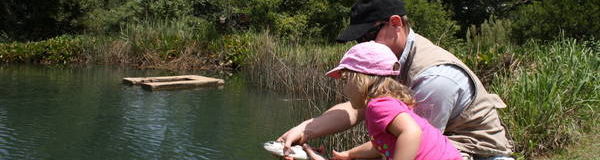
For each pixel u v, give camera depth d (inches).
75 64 663.1
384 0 97.5
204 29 718.5
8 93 409.1
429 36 601.6
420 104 94.5
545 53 319.0
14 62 663.1
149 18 792.9
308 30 709.9
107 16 876.0
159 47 669.9
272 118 335.6
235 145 267.7
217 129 302.2
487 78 314.3
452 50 397.1
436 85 93.4
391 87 93.0
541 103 242.2
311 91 422.0
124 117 328.8
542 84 249.1
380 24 98.0
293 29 697.6
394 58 94.7
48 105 362.9
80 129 295.7
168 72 596.4
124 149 257.4
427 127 92.5
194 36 690.2
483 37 498.3
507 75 306.8
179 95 421.4
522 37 504.1
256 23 758.5
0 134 278.5
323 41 686.5
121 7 886.4
